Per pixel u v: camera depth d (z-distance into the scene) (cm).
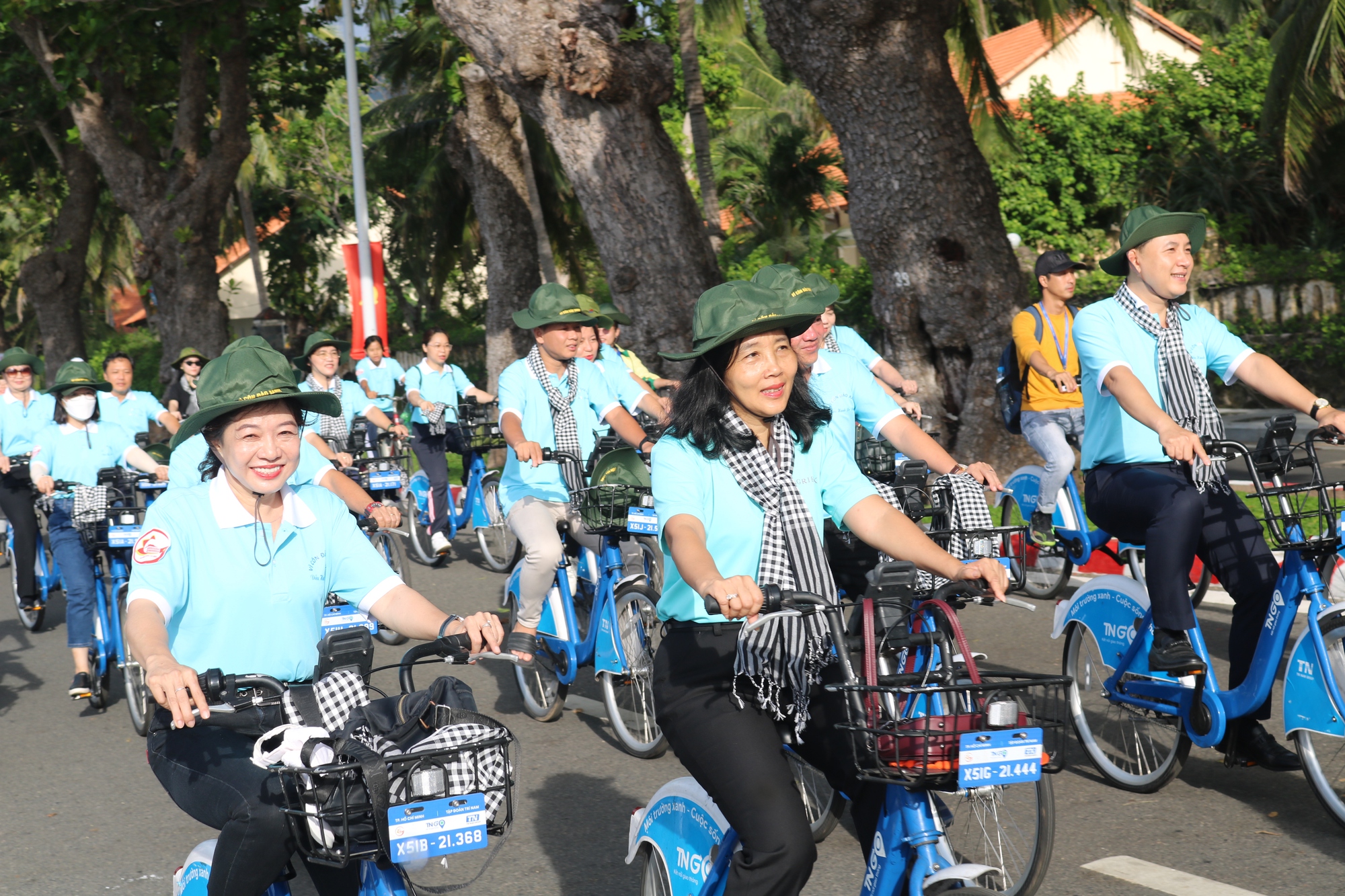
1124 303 453
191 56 1967
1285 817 433
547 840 457
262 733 277
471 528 1302
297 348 2633
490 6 1265
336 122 3778
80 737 653
